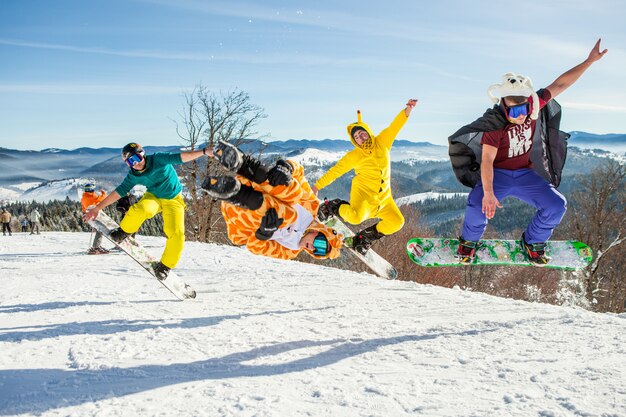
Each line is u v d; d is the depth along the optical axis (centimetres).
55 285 890
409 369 430
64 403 382
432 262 677
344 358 470
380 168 644
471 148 576
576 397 352
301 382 408
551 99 545
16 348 524
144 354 497
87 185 1248
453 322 589
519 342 493
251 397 379
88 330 591
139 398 388
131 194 1255
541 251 614
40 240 1891
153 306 722
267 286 868
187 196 2614
